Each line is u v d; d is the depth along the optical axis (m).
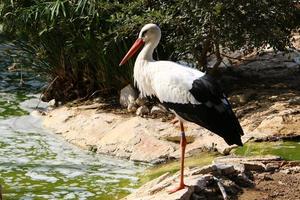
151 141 9.90
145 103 11.25
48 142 10.46
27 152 9.98
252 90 11.41
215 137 9.71
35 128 11.13
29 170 9.20
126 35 11.30
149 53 8.16
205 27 10.98
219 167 7.58
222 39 10.94
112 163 9.56
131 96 11.45
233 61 13.51
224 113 7.29
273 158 8.38
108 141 10.20
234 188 7.36
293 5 11.32
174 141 9.88
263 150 9.11
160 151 9.65
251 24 10.97
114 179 8.88
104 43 11.33
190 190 7.07
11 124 11.27
